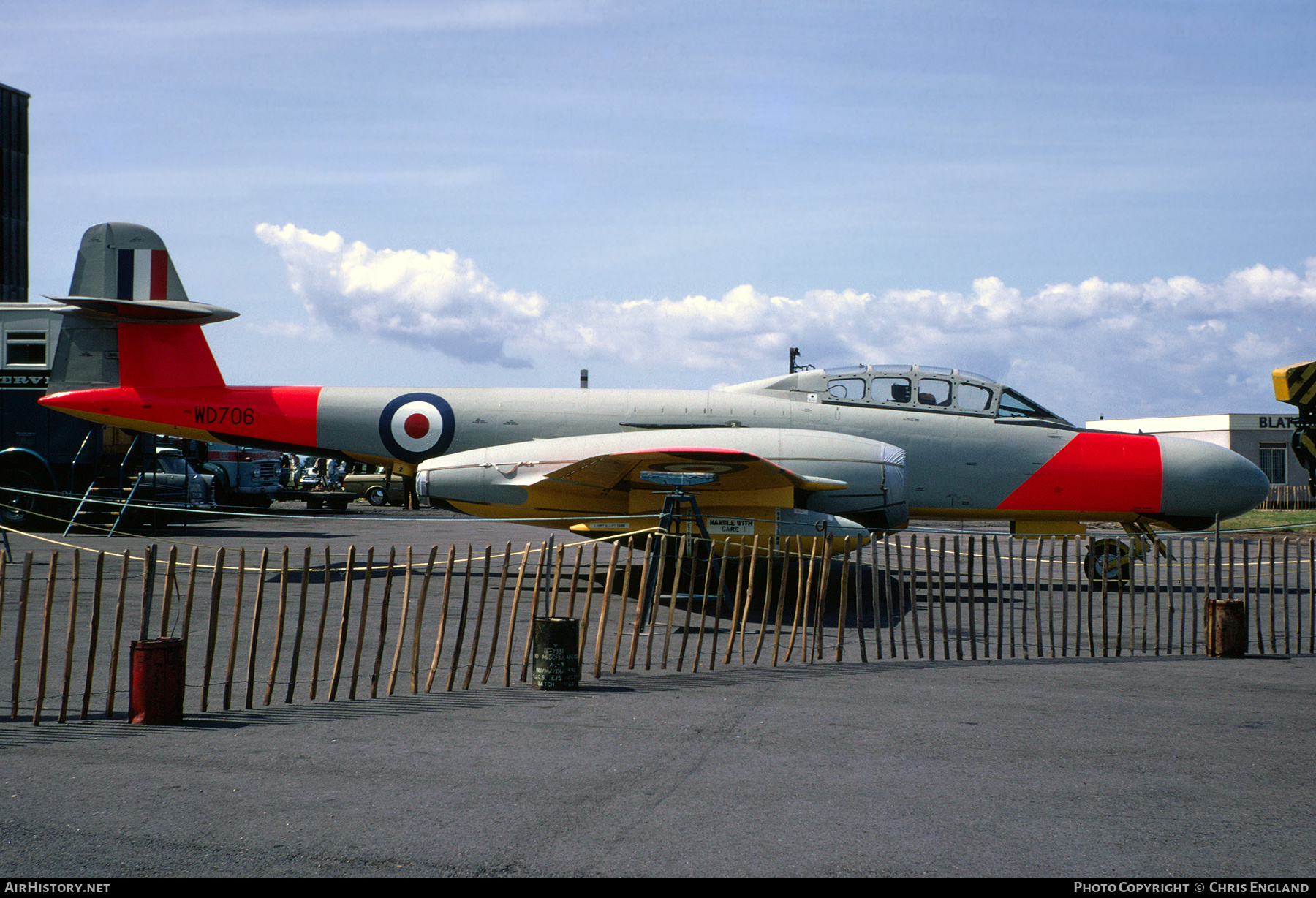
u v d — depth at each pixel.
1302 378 14.61
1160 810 4.58
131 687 5.97
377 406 15.30
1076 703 6.95
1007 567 18.62
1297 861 3.96
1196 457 15.05
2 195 37.16
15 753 5.26
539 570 7.38
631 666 7.94
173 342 15.66
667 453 11.00
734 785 4.85
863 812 4.46
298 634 6.49
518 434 15.05
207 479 24.95
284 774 4.93
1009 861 3.91
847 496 13.12
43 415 20.50
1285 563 9.52
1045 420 15.32
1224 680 7.95
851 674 8.00
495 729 5.91
